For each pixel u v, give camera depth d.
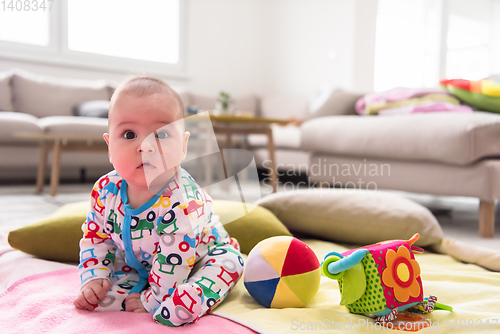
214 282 0.73
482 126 1.55
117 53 4.42
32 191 2.66
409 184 1.88
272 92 5.43
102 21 4.27
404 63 4.84
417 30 4.84
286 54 5.20
